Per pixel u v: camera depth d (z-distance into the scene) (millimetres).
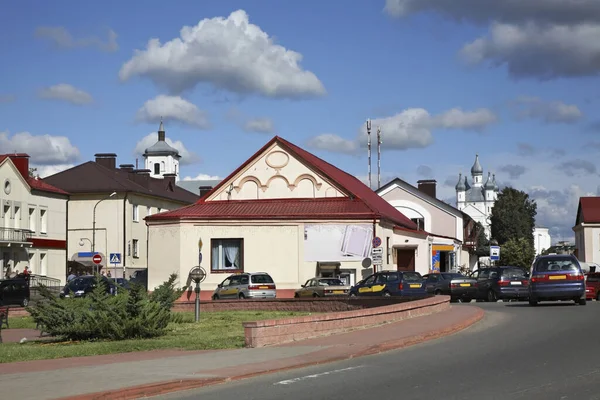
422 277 38500
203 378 12086
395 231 48312
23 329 25578
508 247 99500
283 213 41781
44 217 66438
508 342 16891
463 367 13148
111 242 73312
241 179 45562
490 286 38500
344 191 44344
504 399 10062
